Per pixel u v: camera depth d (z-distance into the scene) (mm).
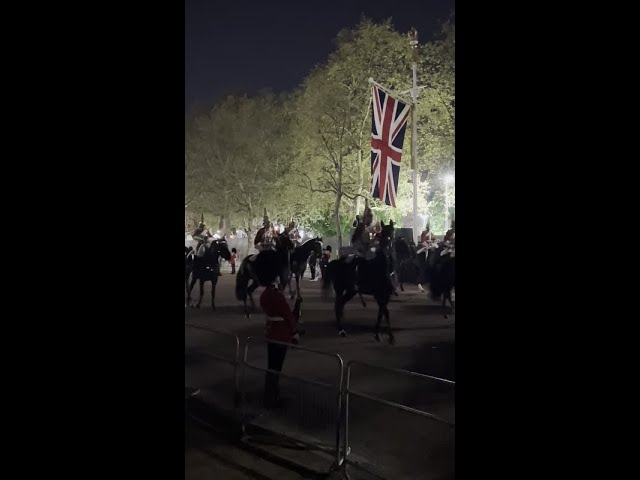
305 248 18297
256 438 6445
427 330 14234
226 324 15391
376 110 21250
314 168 36812
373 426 6680
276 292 7305
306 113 36625
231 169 46469
